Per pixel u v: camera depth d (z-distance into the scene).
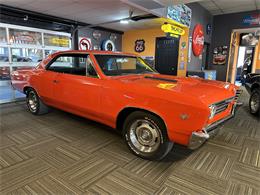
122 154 2.55
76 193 1.81
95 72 2.80
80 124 3.66
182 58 7.36
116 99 2.48
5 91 5.70
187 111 1.93
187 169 2.24
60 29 6.73
